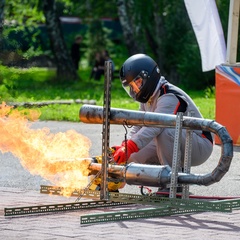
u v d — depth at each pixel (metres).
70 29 79.88
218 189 13.78
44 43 60.16
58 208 11.70
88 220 10.81
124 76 12.45
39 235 10.13
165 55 46.12
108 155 11.74
